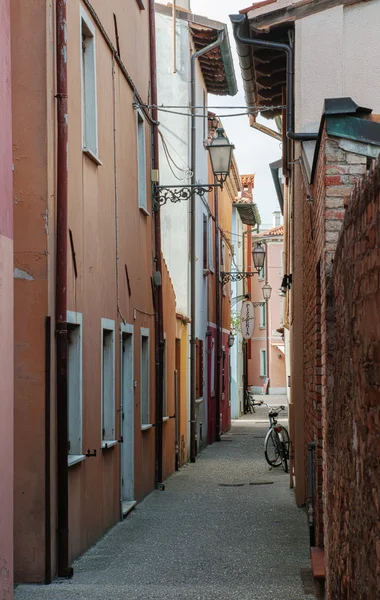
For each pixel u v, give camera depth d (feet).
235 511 41.32
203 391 79.46
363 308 13.94
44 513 26.96
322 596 23.56
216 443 85.71
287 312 71.10
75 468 30.48
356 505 14.84
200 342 77.87
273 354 209.26
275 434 60.44
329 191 21.01
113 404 38.32
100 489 34.91
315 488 27.84
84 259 32.68
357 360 14.75
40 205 27.66
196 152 75.72
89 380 33.17
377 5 34.45
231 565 29.07
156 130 51.85
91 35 35.24
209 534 35.19
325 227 21.13
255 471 59.62
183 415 65.87
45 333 27.43
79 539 30.94
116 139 40.47
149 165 51.37
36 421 27.22
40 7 28.04
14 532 26.94
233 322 116.88
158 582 26.58
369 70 34.55
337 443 18.65
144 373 49.26
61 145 28.63
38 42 27.99
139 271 46.62
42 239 27.55
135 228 45.60
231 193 116.16
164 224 71.26
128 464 43.01
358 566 14.52
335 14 34.76
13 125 27.89
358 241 14.65
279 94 48.44
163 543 33.40
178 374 64.69
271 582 26.22
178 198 51.88
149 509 42.60
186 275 70.95
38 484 27.07
